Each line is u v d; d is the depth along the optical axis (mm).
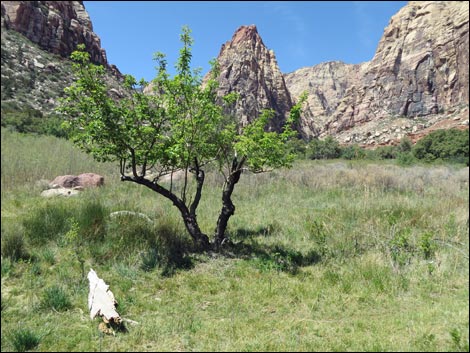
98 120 5797
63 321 4297
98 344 3818
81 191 11953
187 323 4262
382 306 4852
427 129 93875
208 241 6949
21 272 5609
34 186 12102
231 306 4742
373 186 13586
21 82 53406
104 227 7305
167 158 6555
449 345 3758
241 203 11094
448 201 10633
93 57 89625
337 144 50875
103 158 6406
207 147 6953
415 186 14109
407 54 123312
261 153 6508
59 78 62531
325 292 5219
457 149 38031
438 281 5656
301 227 8461
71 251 6324
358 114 128750
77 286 5195
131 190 12203
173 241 6996
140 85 6289
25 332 3838
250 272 5926
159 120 6359
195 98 6484
